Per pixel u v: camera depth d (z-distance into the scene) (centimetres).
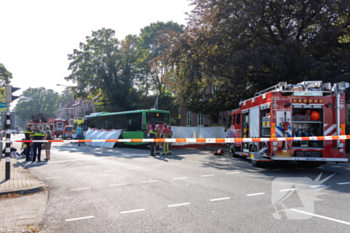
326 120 929
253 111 1109
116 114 2361
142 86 4216
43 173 957
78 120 3409
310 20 1655
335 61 1605
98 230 423
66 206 557
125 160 1266
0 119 1241
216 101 2145
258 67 1462
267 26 1745
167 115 2073
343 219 436
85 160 1281
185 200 575
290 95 934
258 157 974
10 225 451
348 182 735
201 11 1844
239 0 1631
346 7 1491
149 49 4472
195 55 1775
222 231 403
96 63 3616
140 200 581
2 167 1080
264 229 405
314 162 1013
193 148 2039
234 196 600
